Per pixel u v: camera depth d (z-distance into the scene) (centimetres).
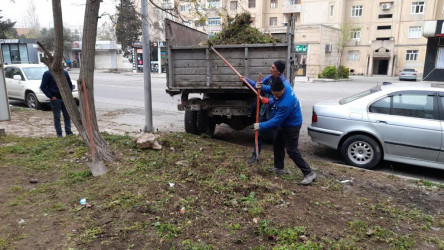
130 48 4403
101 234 320
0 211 364
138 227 330
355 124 584
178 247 302
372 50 4503
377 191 461
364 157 586
